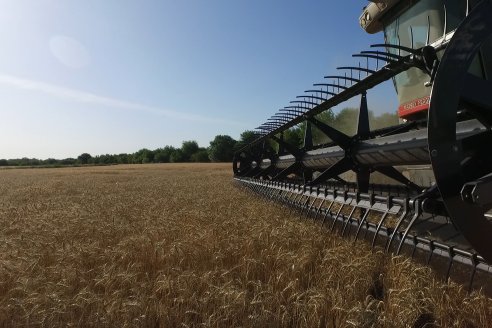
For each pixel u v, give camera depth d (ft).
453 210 9.66
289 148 30.07
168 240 19.97
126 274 13.87
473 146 10.37
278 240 17.85
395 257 12.55
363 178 20.98
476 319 10.24
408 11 22.84
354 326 9.74
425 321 10.84
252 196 38.65
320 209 21.90
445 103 9.74
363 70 16.94
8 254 17.87
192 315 11.73
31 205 39.65
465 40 10.01
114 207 35.19
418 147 15.29
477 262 11.08
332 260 14.37
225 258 16.47
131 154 415.64
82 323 11.30
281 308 11.34
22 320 11.46
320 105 22.58
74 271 14.89
